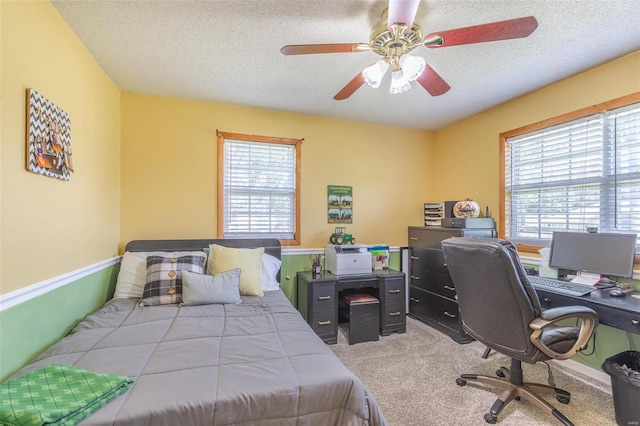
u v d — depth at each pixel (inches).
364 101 117.6
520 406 74.0
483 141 128.9
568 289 80.0
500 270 62.8
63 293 68.6
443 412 71.9
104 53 83.1
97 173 88.4
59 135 66.7
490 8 64.7
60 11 66.0
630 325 64.2
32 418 35.2
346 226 139.6
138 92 109.3
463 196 139.1
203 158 118.0
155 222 112.1
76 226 75.0
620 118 86.0
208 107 118.7
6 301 50.1
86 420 37.8
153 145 112.1
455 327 115.9
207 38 76.5
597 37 74.8
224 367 50.7
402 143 151.2
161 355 54.3
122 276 95.1
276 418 44.5
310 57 85.5
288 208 131.8
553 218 103.6
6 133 51.0
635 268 80.0
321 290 113.4
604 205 89.5
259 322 72.6
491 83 101.3
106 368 49.4
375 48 67.0
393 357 101.0
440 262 125.3
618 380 66.5
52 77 64.5
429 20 68.6
